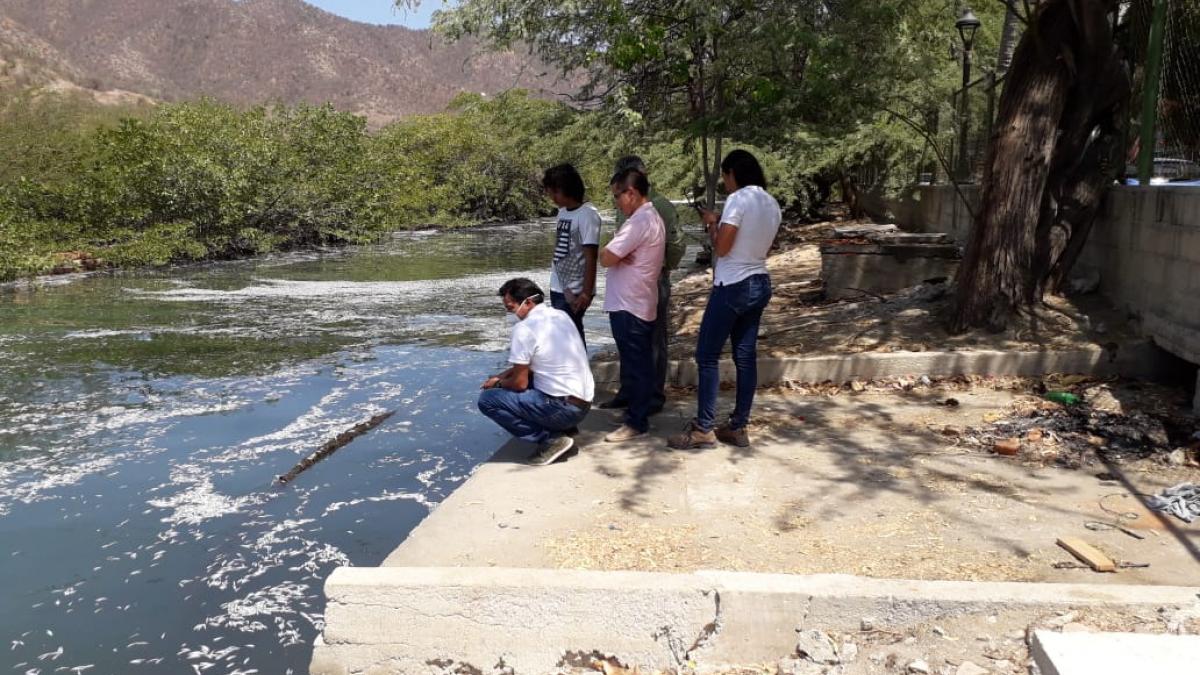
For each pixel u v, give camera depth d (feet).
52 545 16.78
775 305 35.99
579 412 17.58
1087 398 20.53
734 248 17.46
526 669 11.57
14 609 14.39
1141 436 17.93
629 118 39.29
